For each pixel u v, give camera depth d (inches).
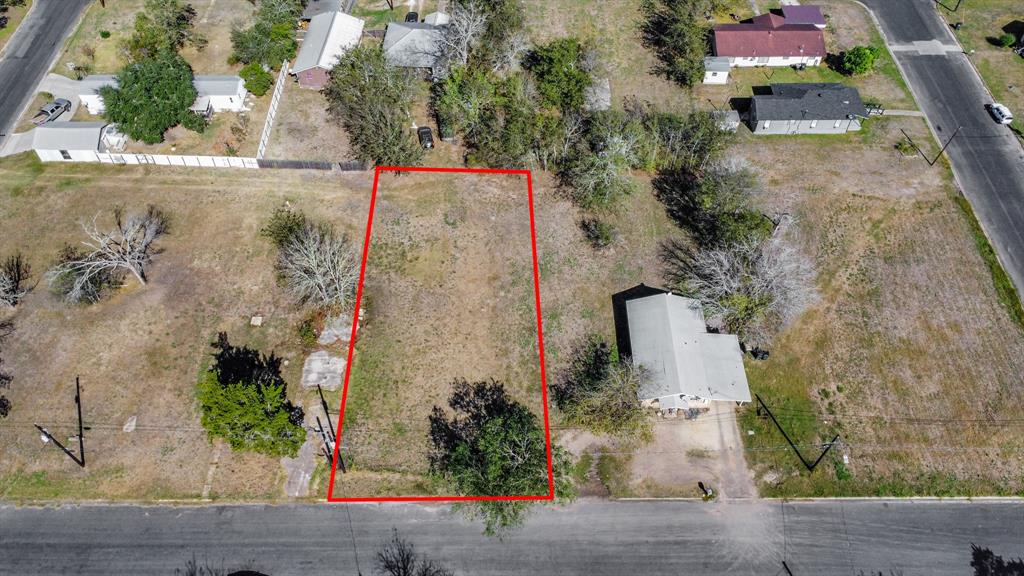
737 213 2608.3
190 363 2368.4
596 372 2358.5
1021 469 2204.7
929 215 2815.0
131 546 2027.6
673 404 2253.9
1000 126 3166.8
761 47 3393.2
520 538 2080.5
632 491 2169.0
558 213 2842.0
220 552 2027.6
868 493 2170.3
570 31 3627.0
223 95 3112.7
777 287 2365.9
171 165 2930.6
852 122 3105.3
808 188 2906.0
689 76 3248.0
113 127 2992.1
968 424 2279.8
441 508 2126.0
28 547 2014.0
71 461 2148.1
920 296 2568.9
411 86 3070.9
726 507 2142.0
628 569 2032.5
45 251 2620.6
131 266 2452.0
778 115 3075.8
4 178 2844.5
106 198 2792.8
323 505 2118.6
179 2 3715.6
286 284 2564.0
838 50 3545.8
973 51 3533.5
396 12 3715.6
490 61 3233.3
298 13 3553.2
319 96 3280.0
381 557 2036.2
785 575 2031.3
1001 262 2677.2
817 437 2267.5
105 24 3555.6
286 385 2342.5
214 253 2642.7
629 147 2755.9
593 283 2625.5
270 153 3009.4
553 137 2839.6
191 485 2129.7
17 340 2390.5
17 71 3302.2
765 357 2401.6
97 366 2343.8
